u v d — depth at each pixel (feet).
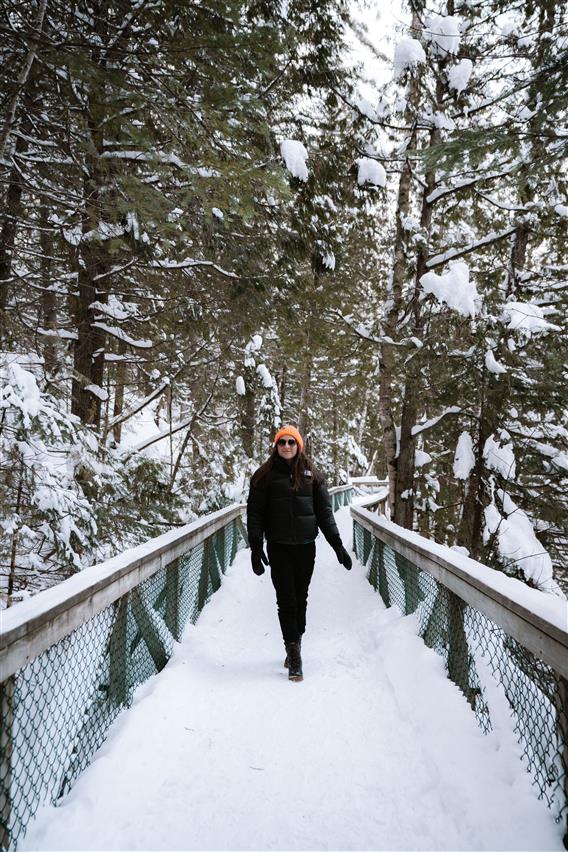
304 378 56.34
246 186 12.71
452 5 26.43
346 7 21.86
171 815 6.25
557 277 24.12
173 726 8.21
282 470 11.15
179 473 34.99
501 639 7.29
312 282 25.30
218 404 40.06
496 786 6.35
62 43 10.49
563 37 14.93
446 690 8.57
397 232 27.76
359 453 86.53
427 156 16.40
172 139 12.98
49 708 6.25
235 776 7.05
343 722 8.48
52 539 14.15
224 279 22.03
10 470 13.57
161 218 13.17
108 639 8.13
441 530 30.42
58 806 6.20
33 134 15.62
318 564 23.15
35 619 5.38
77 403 20.59
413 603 11.96
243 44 12.44
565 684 5.41
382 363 28.99
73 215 16.25
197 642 12.10
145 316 21.57
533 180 20.70
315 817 6.23
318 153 21.29
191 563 13.87
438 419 24.41
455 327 21.31
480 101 26.35
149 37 13.11
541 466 22.33
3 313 15.34
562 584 23.53
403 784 6.84
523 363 20.61
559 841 5.44
